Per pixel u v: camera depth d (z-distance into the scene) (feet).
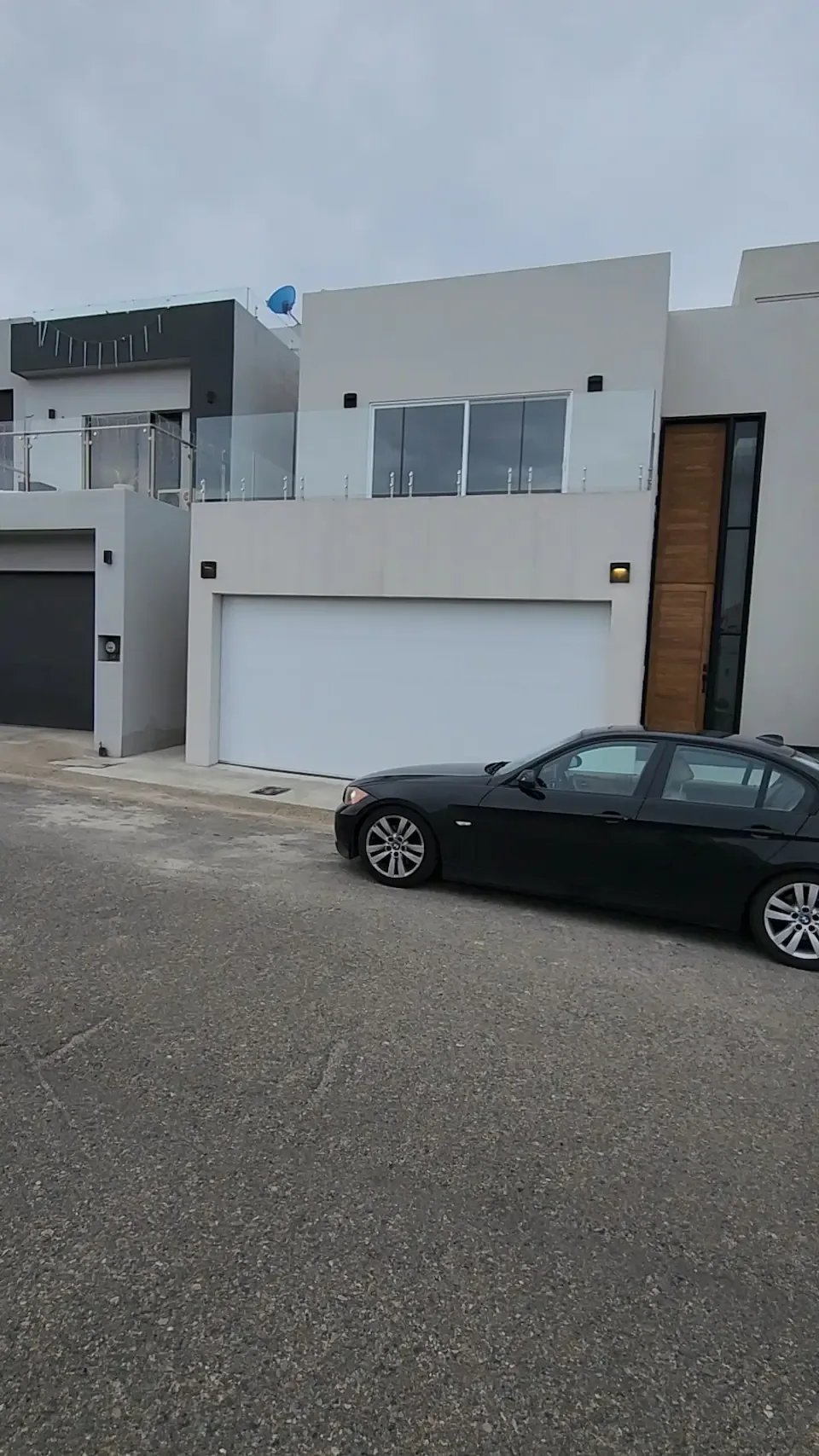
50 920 17.12
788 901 16.52
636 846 17.89
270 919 17.78
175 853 23.24
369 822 20.79
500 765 20.95
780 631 36.29
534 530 31.60
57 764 36.76
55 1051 11.76
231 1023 12.84
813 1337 7.23
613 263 34.50
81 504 38.88
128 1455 5.93
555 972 15.53
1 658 46.21
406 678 34.32
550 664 32.24
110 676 38.86
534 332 35.55
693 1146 10.07
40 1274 7.60
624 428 30.86
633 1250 8.25
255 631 36.65
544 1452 6.08
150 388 51.29
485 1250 8.13
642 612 30.53
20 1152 9.39
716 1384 6.70
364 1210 8.64
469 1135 10.10
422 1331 7.13
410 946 16.52
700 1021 13.70
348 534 34.17
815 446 35.50
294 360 56.59
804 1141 10.28
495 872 19.51
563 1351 6.98
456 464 32.99
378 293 37.58
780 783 17.31
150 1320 7.12
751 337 35.94
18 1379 6.51
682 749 18.35
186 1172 9.15
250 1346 6.90
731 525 37.01
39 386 53.31
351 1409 6.37
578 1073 11.77
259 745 36.96
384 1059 11.92
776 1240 8.46
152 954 15.47
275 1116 10.33
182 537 43.52
